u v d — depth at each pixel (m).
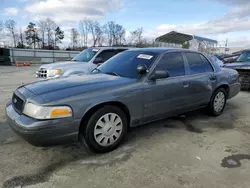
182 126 4.17
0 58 21.95
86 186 2.33
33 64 23.73
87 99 2.79
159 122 4.38
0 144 3.26
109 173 2.57
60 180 2.43
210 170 2.64
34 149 3.13
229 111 5.26
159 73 3.41
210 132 3.87
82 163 2.79
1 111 4.87
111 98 2.98
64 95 2.71
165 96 3.65
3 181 2.40
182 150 3.16
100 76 3.51
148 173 2.57
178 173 2.57
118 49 7.69
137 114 3.34
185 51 4.22
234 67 7.97
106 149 3.07
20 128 2.57
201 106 4.46
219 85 4.66
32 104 2.62
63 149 3.15
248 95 7.26
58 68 6.50
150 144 3.36
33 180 2.43
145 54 3.87
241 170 2.64
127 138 3.57
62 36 53.12
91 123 2.89
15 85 8.86
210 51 30.81
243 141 3.49
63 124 2.63
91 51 7.77
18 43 49.16
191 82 4.05
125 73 3.61
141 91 3.31
